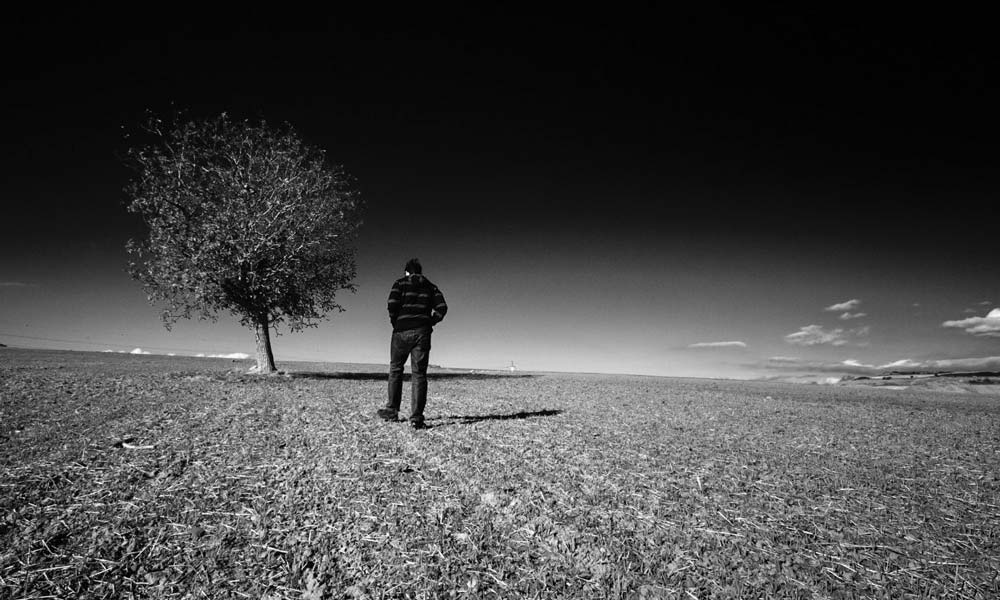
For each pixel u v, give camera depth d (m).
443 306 6.75
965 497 4.22
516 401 10.27
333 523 3.24
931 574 2.78
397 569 2.68
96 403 7.50
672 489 4.16
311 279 16.91
